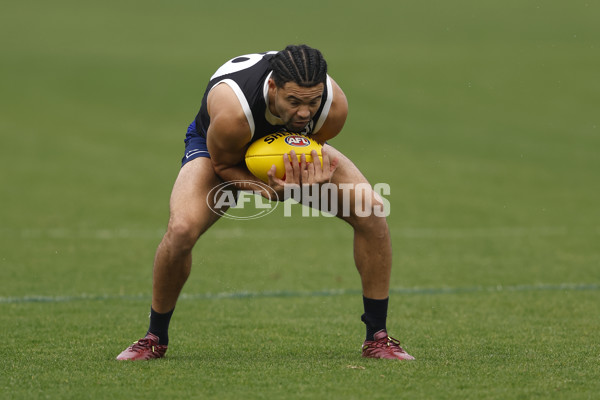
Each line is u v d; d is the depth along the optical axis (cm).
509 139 7156
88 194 4909
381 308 1688
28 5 14962
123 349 1773
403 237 3734
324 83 1483
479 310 2300
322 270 2994
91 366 1580
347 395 1366
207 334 1970
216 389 1402
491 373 1518
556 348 1786
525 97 8806
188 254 1584
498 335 1953
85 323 2084
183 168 1655
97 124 7700
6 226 3866
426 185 5366
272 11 15225
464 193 5084
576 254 3284
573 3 14088
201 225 1575
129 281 2728
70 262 3052
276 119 1549
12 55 10856
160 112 8338
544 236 3744
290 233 3875
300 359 1664
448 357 1686
